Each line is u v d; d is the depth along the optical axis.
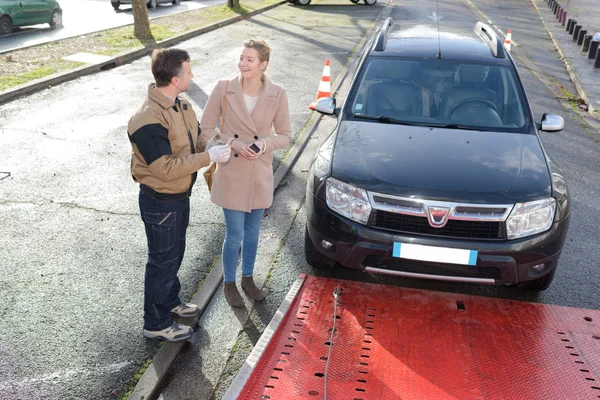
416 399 3.17
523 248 3.84
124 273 4.55
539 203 3.89
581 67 14.77
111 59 12.34
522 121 4.88
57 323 3.88
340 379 3.31
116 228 5.29
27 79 10.31
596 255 5.18
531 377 3.39
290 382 3.28
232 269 4.09
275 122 3.89
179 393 3.32
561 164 7.66
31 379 3.34
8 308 4.02
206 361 3.60
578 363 3.54
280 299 4.29
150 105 3.17
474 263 3.83
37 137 7.62
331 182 4.12
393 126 4.75
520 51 17.28
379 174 4.06
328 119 9.12
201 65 12.48
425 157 4.26
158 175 3.20
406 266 3.99
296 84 11.29
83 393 3.26
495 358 3.56
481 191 3.90
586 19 26.30
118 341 3.72
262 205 3.92
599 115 10.29
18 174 6.39
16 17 15.12
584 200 6.46
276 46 15.44
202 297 4.23
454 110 4.93
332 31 18.75
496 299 4.25
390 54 5.41
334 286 4.35
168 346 3.67
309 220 4.26
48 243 4.96
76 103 9.32
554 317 4.05
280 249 5.05
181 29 16.98
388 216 3.92
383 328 3.84
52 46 13.47
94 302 4.15
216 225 5.45
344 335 3.74
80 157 6.98
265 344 3.62
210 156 3.34
